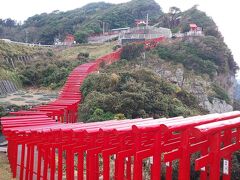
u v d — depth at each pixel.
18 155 23.83
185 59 62.78
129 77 38.66
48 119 25.25
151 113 32.97
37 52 75.50
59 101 36.78
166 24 95.00
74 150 15.07
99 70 52.00
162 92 39.62
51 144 17.38
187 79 58.16
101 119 30.66
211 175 9.75
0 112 35.59
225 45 72.75
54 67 59.75
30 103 41.03
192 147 11.43
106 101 32.75
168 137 12.92
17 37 125.44
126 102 32.03
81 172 14.94
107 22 116.00
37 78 58.78
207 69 62.78
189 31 77.75
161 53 63.62
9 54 64.94
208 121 11.31
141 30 83.31
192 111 39.09
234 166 16.00
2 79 51.91
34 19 142.62
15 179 21.22
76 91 41.91
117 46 72.75
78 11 147.12
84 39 96.31
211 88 58.22
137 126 11.10
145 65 58.94
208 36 72.31
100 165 19.45
